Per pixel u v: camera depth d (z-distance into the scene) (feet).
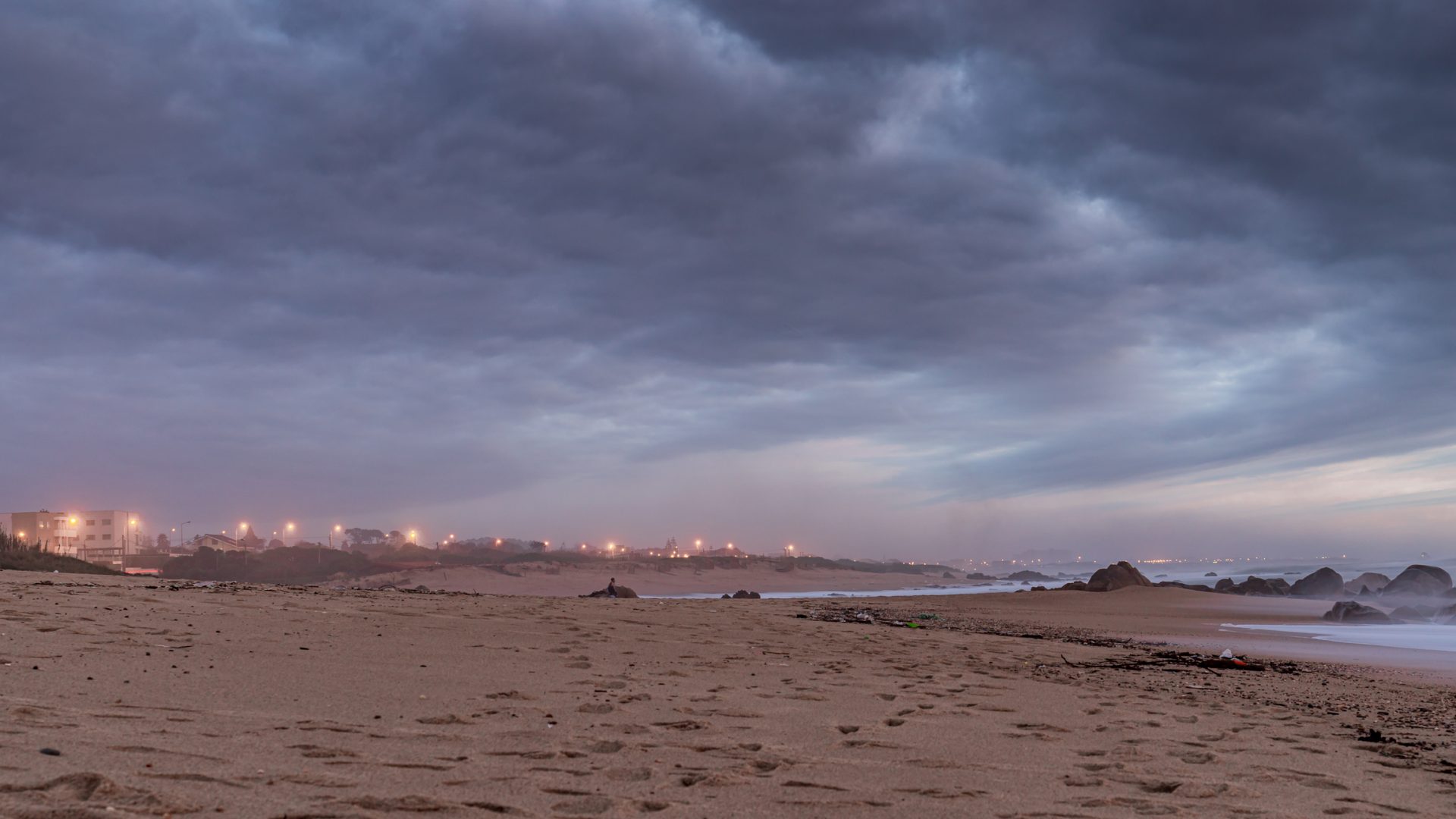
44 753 12.76
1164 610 93.61
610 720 19.49
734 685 26.23
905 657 37.73
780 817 12.62
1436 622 80.89
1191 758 18.83
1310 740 22.12
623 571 329.11
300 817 10.88
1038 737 20.53
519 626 38.96
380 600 48.14
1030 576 530.27
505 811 11.96
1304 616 87.45
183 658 24.12
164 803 10.92
